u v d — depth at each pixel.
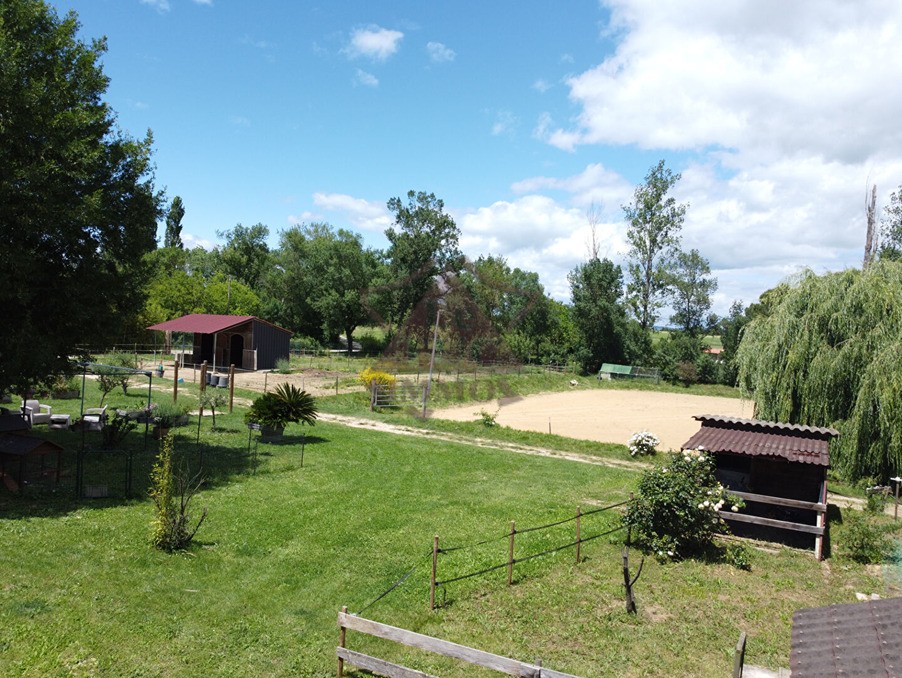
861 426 21.77
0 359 15.60
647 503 14.19
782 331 24.05
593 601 11.45
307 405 24.38
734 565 13.72
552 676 7.32
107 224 17.67
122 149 18.20
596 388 59.94
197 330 47.44
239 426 26.64
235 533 13.62
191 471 18.59
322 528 14.42
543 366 62.81
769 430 18.19
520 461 24.33
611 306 67.81
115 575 10.92
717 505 13.95
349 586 11.41
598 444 28.81
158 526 12.29
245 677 8.30
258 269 99.69
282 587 11.15
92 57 18.05
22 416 18.50
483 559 13.16
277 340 52.53
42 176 14.79
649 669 9.10
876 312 22.53
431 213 54.28
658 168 70.12
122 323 19.25
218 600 10.45
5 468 15.42
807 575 13.36
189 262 109.31
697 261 76.62
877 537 14.69
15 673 7.84
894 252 51.28
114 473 17.70
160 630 9.27
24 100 14.79
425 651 9.37
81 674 8.02
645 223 71.69
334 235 92.06
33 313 16.91
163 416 23.08
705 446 16.31
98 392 32.88
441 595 11.30
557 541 14.69
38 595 9.91
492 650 9.42
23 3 16.25
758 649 9.88
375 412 34.03
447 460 23.48
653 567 13.40
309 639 9.41
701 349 69.19
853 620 6.18
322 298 72.19
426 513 16.33
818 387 22.97
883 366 21.50
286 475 19.23
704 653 9.66
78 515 13.80
